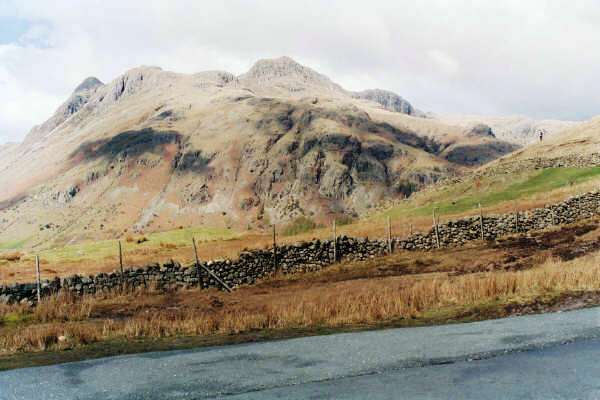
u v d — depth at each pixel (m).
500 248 44.53
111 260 46.25
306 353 18.55
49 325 25.38
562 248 39.94
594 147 92.44
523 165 85.00
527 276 27.25
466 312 23.80
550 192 64.56
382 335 20.50
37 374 17.28
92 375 17.02
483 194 77.81
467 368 16.34
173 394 15.23
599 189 53.78
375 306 24.62
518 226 50.03
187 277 37.78
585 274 26.64
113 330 22.97
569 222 51.03
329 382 15.69
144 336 22.33
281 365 17.38
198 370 17.19
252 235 64.50
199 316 25.80
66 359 19.02
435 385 15.09
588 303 23.17
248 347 19.69
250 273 40.19
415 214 76.38
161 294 35.88
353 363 17.20
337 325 23.06
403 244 46.69
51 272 40.72
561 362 16.38
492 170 88.25
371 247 45.53
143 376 16.75
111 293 35.03
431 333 20.42
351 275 39.94
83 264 44.62
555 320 21.00
